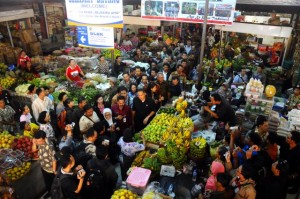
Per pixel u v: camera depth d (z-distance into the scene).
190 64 10.27
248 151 4.40
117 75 9.73
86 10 6.42
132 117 6.48
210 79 8.46
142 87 7.32
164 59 10.25
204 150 4.46
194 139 4.66
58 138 6.68
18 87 7.95
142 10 6.62
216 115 5.66
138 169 4.30
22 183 4.90
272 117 5.81
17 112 7.59
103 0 6.16
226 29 7.68
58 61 10.19
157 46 12.52
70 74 8.24
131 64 10.16
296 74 8.97
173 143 4.55
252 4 6.18
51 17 14.35
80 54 11.00
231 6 5.84
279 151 5.12
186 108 6.10
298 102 6.99
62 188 3.94
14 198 4.24
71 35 13.18
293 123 5.68
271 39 13.16
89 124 5.70
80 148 4.91
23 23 12.74
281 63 11.02
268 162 4.34
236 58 10.75
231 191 3.59
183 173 4.38
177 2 6.27
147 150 5.05
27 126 5.65
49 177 4.83
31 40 12.66
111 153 5.54
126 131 4.83
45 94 6.86
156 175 4.43
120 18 6.23
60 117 6.30
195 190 3.79
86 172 4.20
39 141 4.64
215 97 5.56
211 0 5.93
